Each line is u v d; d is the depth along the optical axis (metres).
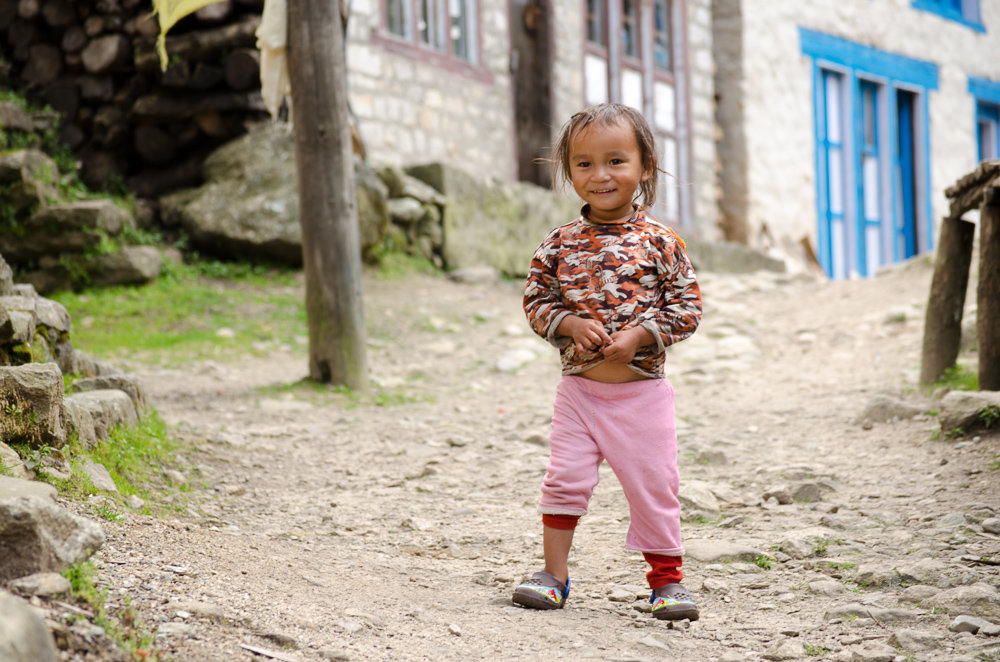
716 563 3.21
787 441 5.06
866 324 8.16
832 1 16.47
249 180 10.23
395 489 4.39
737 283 10.64
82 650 1.83
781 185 15.78
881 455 4.54
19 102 10.63
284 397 6.43
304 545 3.40
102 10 10.41
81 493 3.12
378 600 2.69
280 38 6.88
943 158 18.22
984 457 4.17
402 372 7.52
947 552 3.13
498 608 2.72
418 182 11.32
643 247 2.69
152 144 10.55
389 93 11.38
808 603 2.81
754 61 15.41
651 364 2.69
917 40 17.86
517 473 4.66
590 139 2.66
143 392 4.73
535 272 2.78
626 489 2.70
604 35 14.25
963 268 5.80
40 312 4.27
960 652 2.34
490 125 12.80
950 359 5.83
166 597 2.29
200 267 10.02
